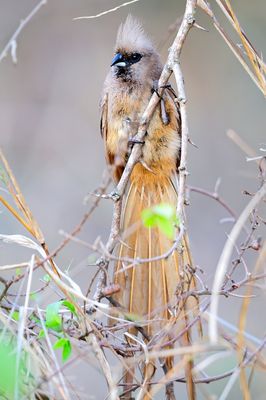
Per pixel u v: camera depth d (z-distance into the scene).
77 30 22.42
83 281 14.43
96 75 22.02
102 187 8.61
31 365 7.86
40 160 20.08
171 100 10.27
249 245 8.73
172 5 22.00
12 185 8.97
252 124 20.36
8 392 7.73
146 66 10.73
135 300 9.30
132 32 10.90
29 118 21.02
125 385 8.25
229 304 14.55
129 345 8.36
